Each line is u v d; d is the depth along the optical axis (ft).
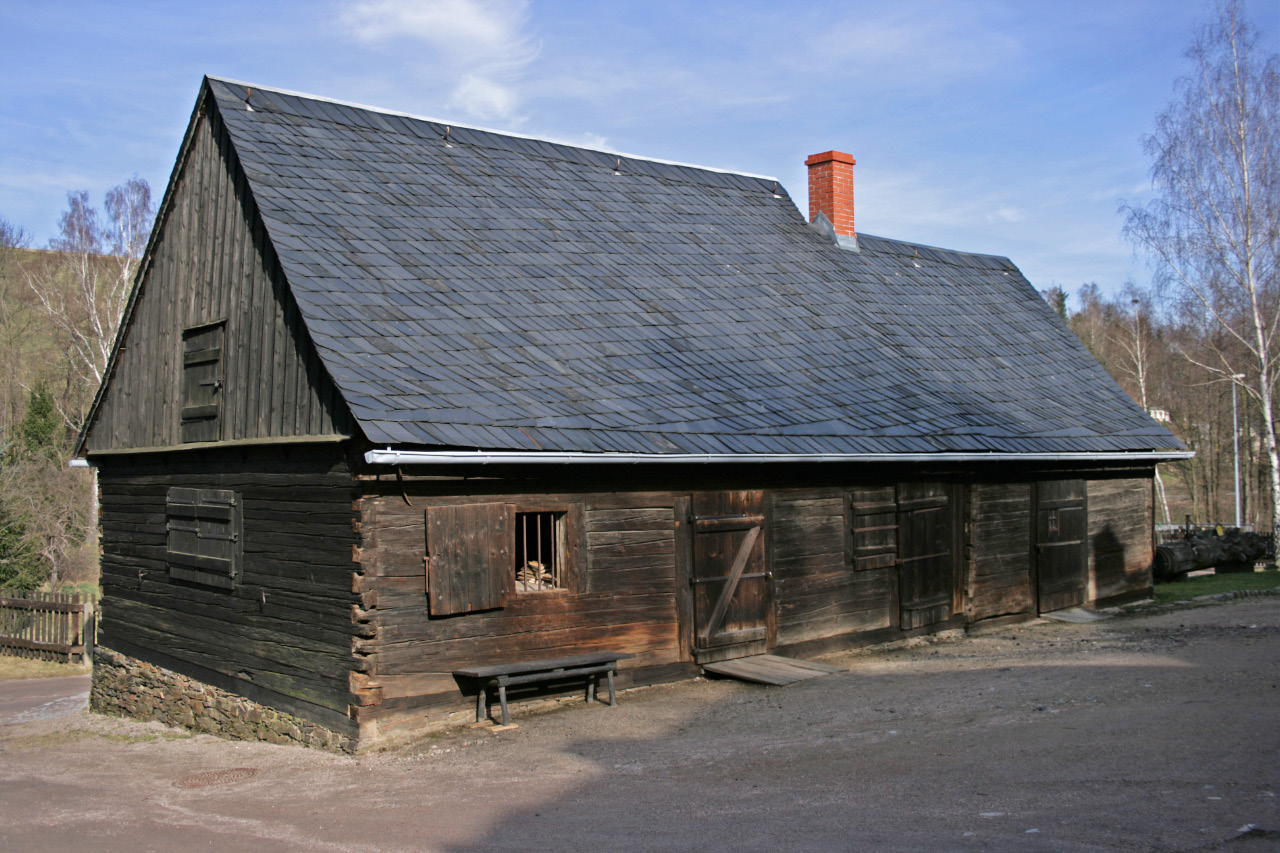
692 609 40.06
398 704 32.40
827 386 46.32
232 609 38.42
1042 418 53.98
